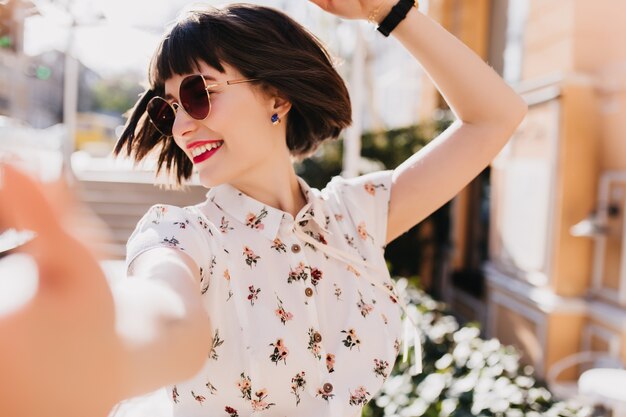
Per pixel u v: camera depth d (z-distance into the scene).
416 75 10.05
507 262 5.97
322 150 8.39
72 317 0.31
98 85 25.45
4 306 0.29
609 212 4.64
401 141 8.49
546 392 3.07
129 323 0.38
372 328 1.13
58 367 0.30
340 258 1.16
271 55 1.10
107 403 0.33
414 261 8.27
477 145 1.30
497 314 6.18
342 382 1.05
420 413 2.62
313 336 1.04
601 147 4.85
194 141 1.08
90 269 0.32
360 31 5.02
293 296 1.05
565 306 4.88
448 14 8.21
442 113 8.80
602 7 4.76
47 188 0.30
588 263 4.95
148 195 7.87
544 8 5.36
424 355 3.39
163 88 1.16
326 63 1.23
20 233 0.30
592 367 4.70
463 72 1.26
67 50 4.41
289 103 1.18
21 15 2.94
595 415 3.13
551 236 5.02
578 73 4.80
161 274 0.66
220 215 1.09
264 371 0.98
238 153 1.08
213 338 0.97
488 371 3.05
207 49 1.05
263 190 1.16
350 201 1.29
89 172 8.41
